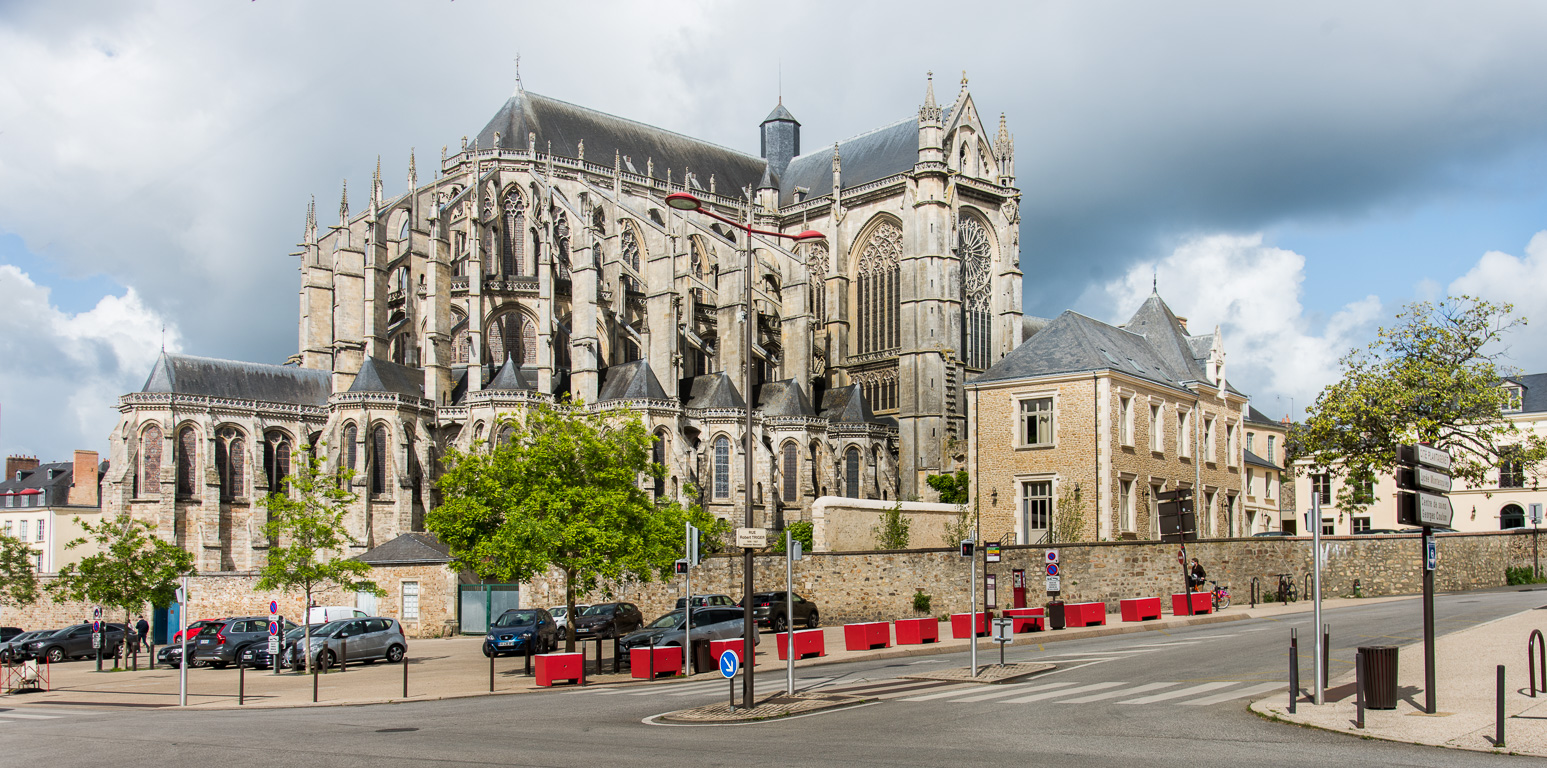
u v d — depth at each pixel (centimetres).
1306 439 6375
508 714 2952
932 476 9294
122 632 5991
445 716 2961
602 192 10319
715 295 10500
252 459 8625
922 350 9975
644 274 10425
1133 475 6012
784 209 11769
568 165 10719
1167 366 6950
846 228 11112
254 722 2980
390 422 8456
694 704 3033
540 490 4734
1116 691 2742
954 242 10262
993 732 2212
